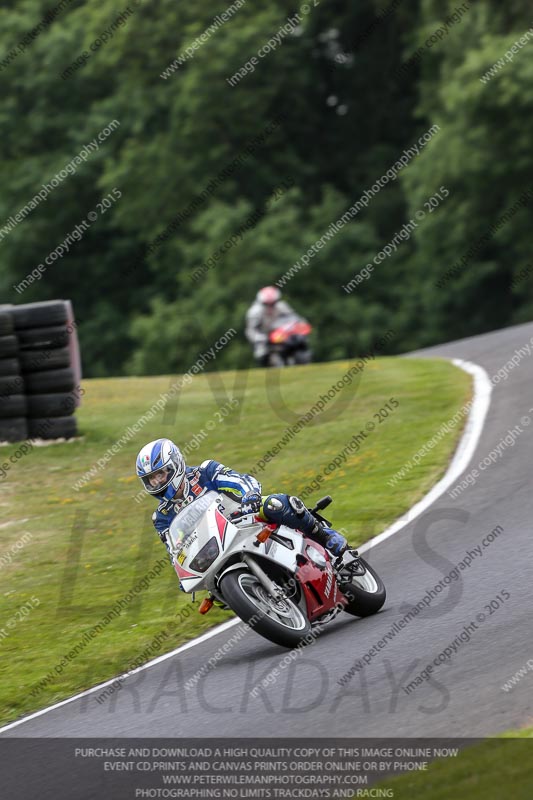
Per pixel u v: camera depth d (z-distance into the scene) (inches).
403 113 5487.2
